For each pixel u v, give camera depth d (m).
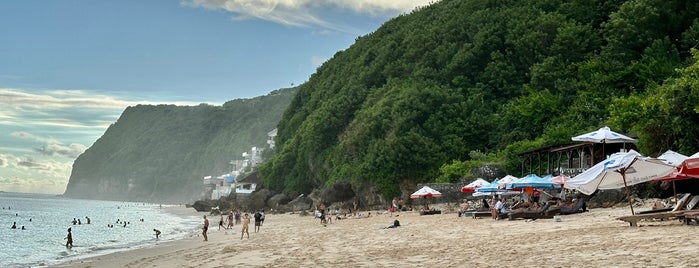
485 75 86.75
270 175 110.25
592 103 68.06
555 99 73.50
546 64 79.00
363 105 97.25
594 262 14.10
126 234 53.94
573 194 41.59
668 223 21.98
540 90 78.81
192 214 110.75
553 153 54.34
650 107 41.50
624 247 15.91
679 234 17.70
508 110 77.75
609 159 23.62
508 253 17.08
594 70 75.06
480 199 56.12
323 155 97.69
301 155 103.94
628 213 30.06
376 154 77.56
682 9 76.31
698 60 47.44
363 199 79.31
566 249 16.75
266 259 21.67
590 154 47.12
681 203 22.81
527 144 62.44
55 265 27.12
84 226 69.25
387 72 103.56
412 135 75.00
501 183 40.94
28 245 42.19
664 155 25.84
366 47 126.44
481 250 18.53
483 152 74.56
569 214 32.78
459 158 73.75
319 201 84.44
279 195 101.75
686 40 72.31
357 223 46.06
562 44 81.38
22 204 185.62
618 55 75.31
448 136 76.19
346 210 72.12
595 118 65.00
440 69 93.62
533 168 59.97
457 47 95.56
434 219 41.97
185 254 27.44
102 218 94.56
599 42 81.25
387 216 55.00
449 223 35.22
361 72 111.19
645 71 69.31
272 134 191.25
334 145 97.44
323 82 131.00
